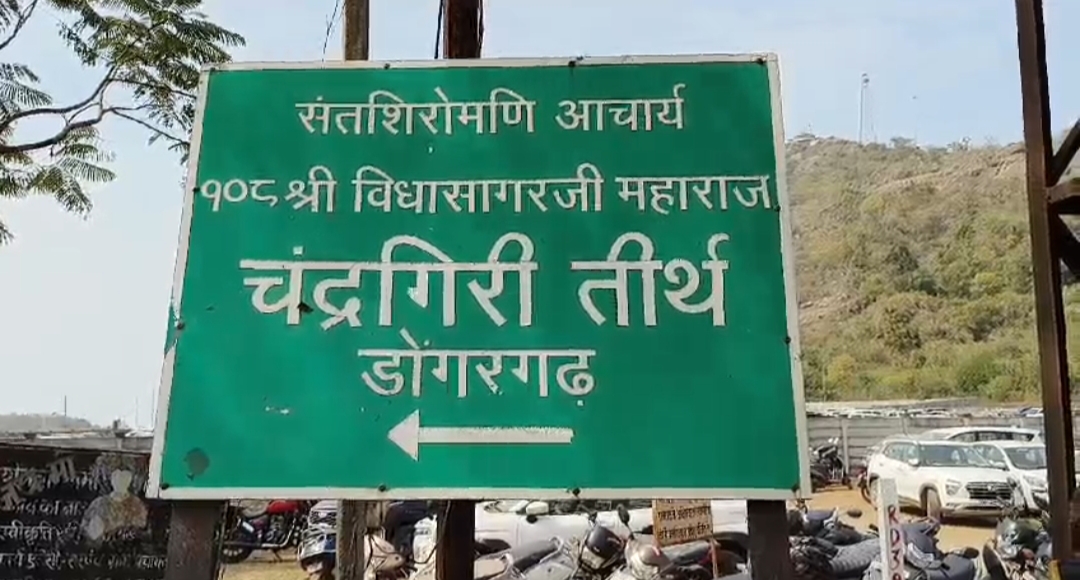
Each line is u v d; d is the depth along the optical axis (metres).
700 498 2.96
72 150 9.58
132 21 9.32
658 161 3.34
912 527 9.34
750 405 3.05
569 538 10.78
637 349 3.11
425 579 10.50
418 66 3.49
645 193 3.30
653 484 2.97
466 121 3.41
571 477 2.98
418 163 3.36
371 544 10.48
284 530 14.51
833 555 8.76
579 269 3.21
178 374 3.07
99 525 6.95
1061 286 4.27
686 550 9.25
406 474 2.99
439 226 3.28
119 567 6.93
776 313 3.14
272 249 3.24
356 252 3.24
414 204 3.30
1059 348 4.22
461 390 3.08
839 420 27.27
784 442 3.01
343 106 3.43
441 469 2.99
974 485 16.78
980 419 27.27
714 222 3.25
